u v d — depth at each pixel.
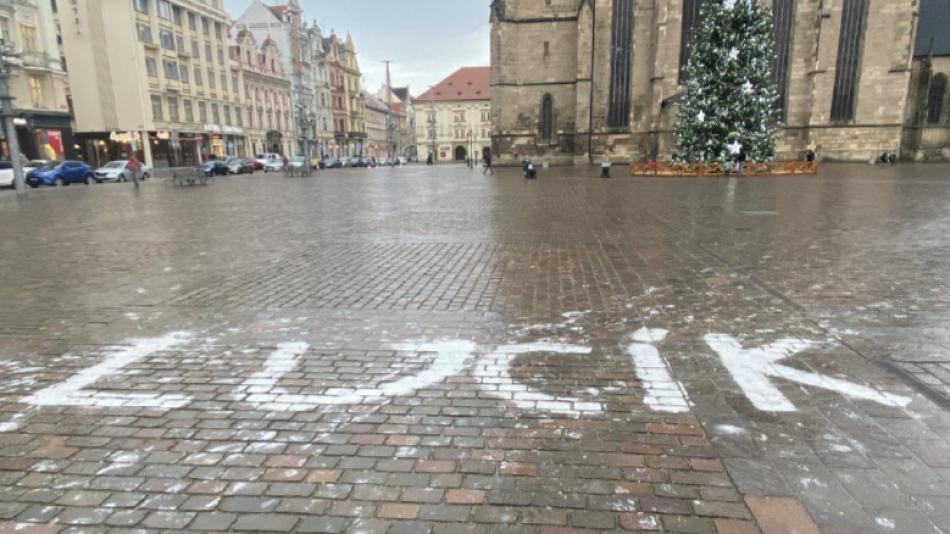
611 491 2.95
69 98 50.88
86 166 36.44
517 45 54.94
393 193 24.25
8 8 38.91
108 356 5.02
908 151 56.72
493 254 9.53
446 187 27.78
